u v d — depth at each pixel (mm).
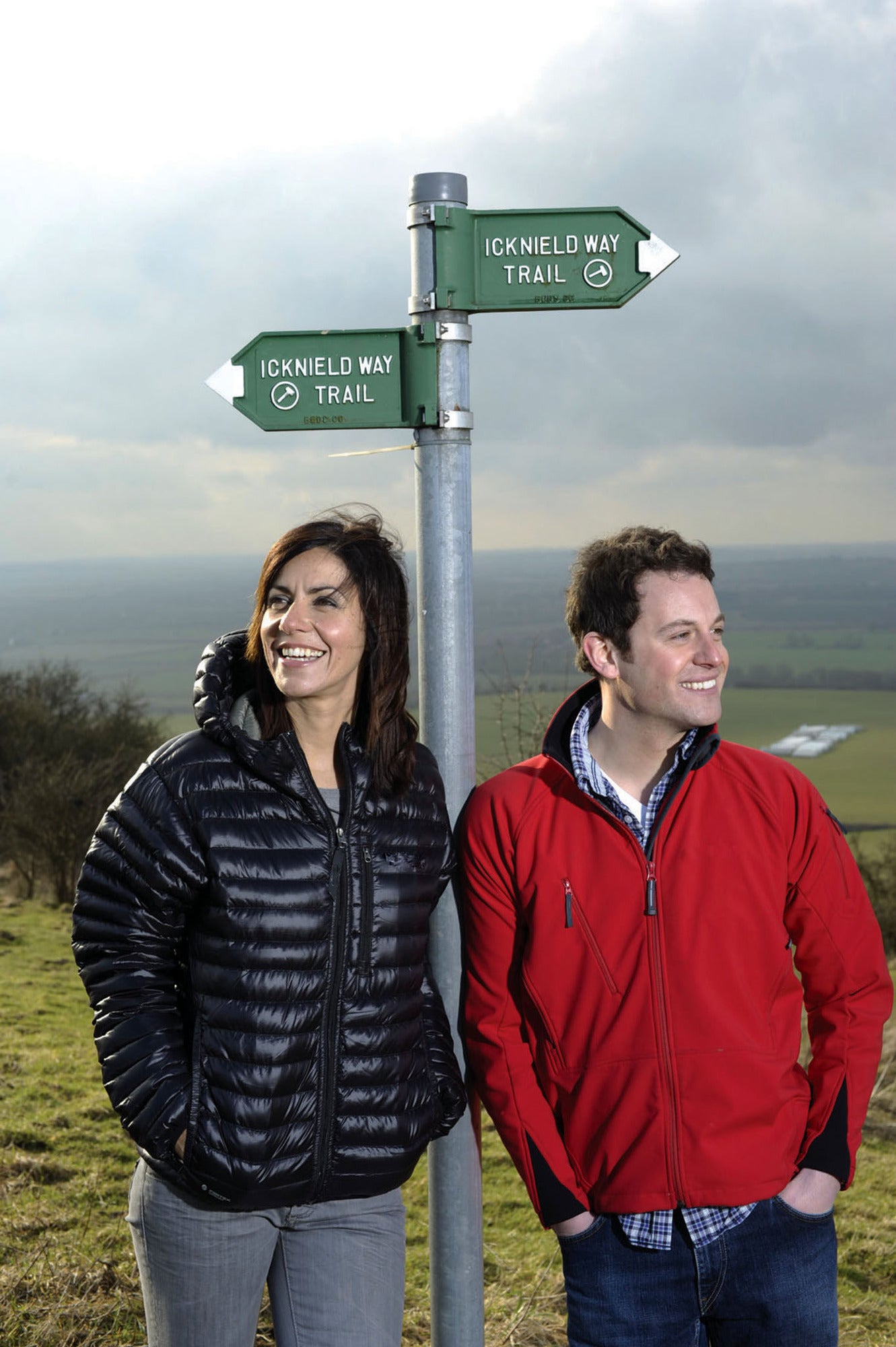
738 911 1869
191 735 1850
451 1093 1962
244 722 1905
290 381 2059
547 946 1915
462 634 2076
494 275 2025
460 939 2102
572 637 2039
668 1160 1829
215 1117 1715
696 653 1879
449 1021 2080
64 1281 3121
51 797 13969
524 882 1940
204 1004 1751
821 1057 1980
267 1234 1823
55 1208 3898
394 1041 1826
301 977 1754
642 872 1884
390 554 1891
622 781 1992
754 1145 1837
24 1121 5090
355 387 2061
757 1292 1847
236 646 1977
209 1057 1732
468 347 2051
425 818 1907
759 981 1882
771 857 1899
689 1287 1869
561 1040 1931
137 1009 1779
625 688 1936
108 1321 2930
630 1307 1876
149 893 1761
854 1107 1933
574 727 1979
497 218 2020
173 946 1833
